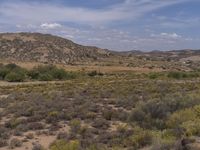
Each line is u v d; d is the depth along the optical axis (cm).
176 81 6925
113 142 1783
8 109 3041
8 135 2072
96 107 3067
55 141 1864
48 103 3281
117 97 3869
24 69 9262
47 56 19875
